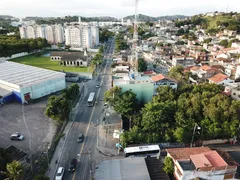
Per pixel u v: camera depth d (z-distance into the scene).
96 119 69.06
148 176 42.28
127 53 162.75
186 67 117.56
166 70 125.38
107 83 104.50
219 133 56.56
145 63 129.38
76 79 106.69
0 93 80.12
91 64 130.50
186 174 39.03
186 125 56.19
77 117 70.12
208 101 64.31
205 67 106.06
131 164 45.81
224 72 110.88
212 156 42.09
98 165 45.72
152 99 71.44
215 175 39.50
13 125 63.84
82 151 53.44
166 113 59.66
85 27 195.50
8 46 152.38
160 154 52.47
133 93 69.56
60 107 63.19
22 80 83.81
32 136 58.47
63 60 137.38
